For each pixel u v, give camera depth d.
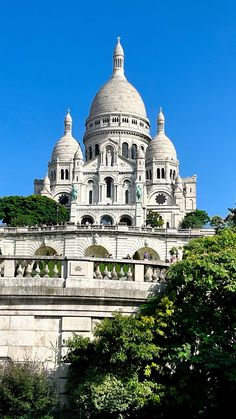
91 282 22.81
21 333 22.16
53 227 75.62
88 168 161.12
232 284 21.12
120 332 20.31
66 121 190.12
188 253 24.17
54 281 22.67
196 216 139.88
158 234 74.88
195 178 180.12
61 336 22.22
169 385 21.00
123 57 198.38
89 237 73.44
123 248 73.44
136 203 142.00
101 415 20.20
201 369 21.06
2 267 22.86
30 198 123.81
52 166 177.75
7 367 20.66
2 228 76.88
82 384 20.44
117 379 20.20
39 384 20.22
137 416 20.27
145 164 175.25
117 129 178.62
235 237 24.66
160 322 21.14
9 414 19.75
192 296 21.91
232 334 21.53
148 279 23.47
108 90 186.12
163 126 187.25
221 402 20.69
